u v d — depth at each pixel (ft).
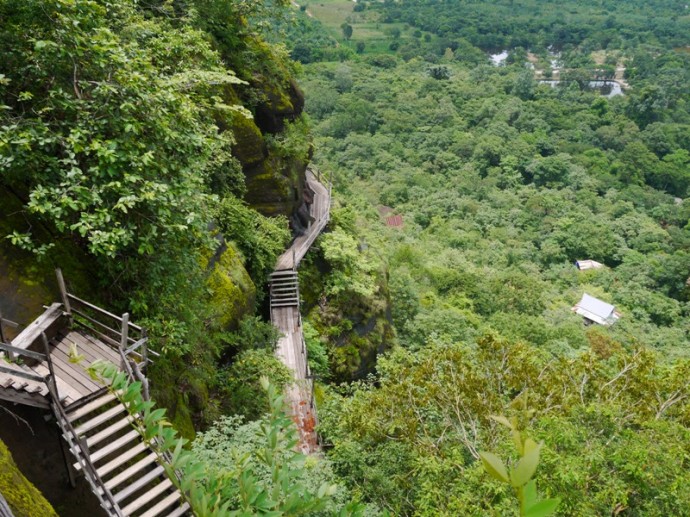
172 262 28.99
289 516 7.13
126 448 24.20
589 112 250.78
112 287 28.68
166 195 26.21
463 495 23.18
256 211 58.49
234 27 57.88
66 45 24.82
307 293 60.80
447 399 30.17
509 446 23.81
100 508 23.22
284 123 63.05
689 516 21.43
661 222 181.88
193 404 33.63
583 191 187.73
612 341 94.94
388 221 159.02
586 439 24.89
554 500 3.58
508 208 175.83
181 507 21.45
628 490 22.30
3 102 23.77
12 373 19.47
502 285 114.62
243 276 46.55
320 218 71.72
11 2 23.97
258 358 40.14
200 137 29.35
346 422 32.53
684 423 27.68
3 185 26.30
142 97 25.53
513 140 214.07
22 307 24.61
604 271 148.87
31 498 15.83
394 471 29.50
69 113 25.34
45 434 22.57
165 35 36.19
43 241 26.76
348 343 61.62
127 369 22.41
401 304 83.25
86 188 23.41
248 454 8.30
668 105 270.67
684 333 120.98
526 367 30.78
